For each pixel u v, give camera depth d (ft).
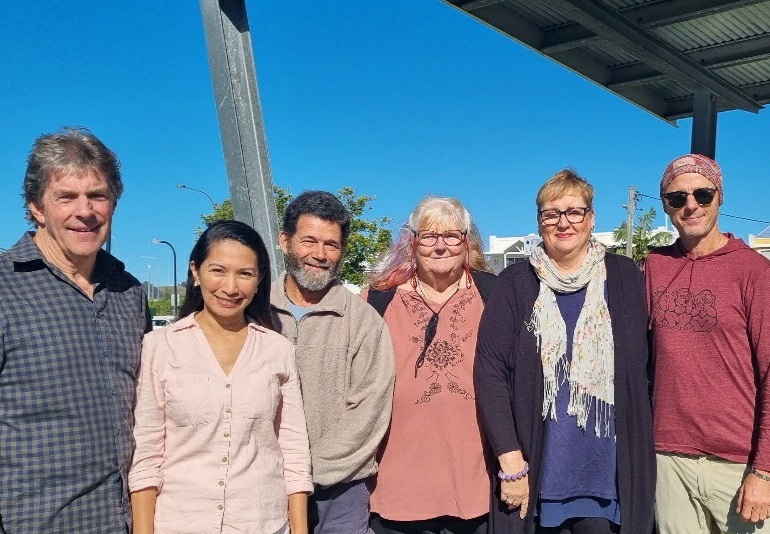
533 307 10.49
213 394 8.54
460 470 10.53
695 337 10.12
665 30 23.54
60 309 7.93
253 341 9.09
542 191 10.60
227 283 8.66
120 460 8.23
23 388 7.57
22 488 7.55
